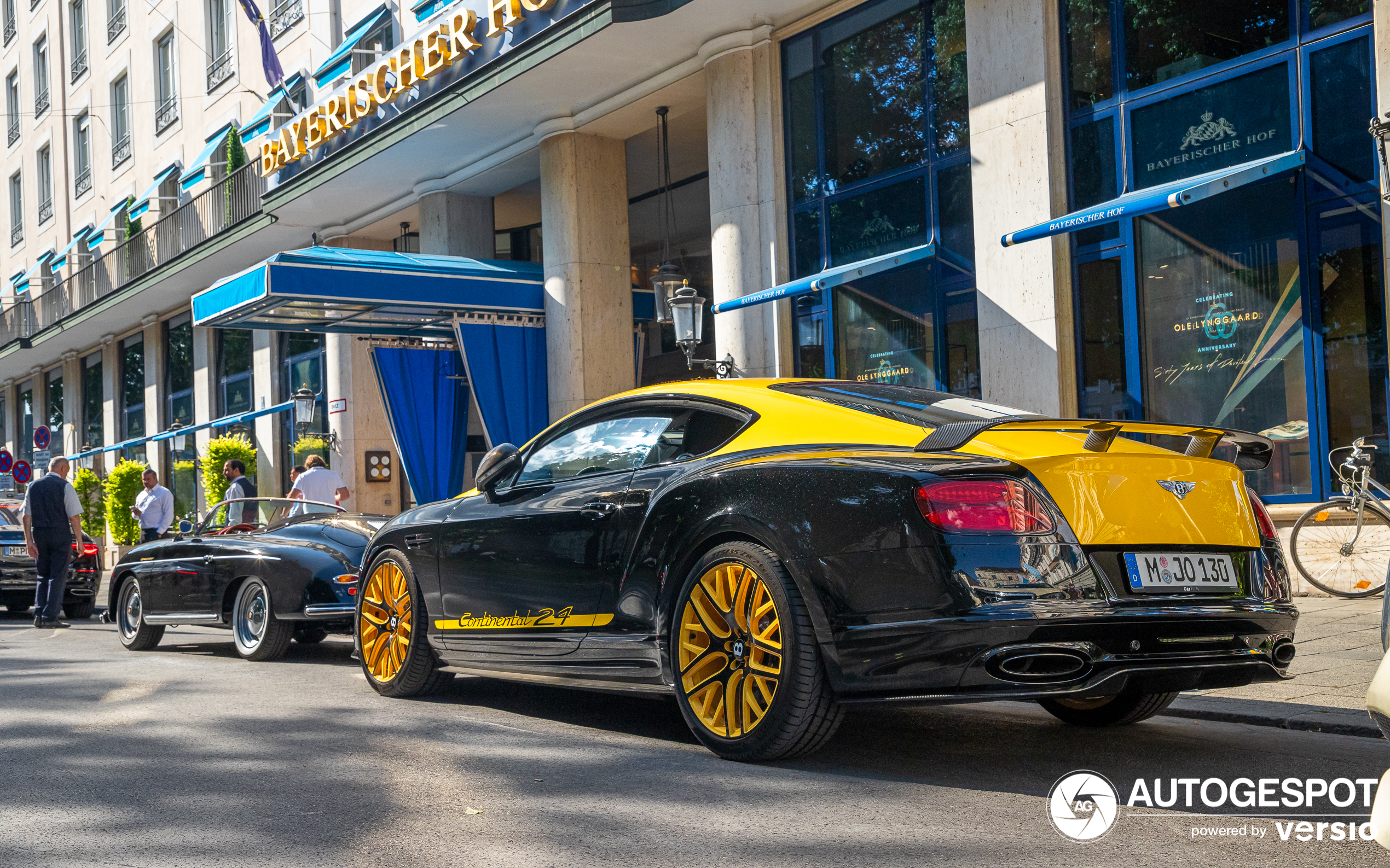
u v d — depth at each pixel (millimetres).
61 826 3414
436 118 13977
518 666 5188
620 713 5410
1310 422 8828
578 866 2990
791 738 4004
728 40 12367
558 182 14320
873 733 4746
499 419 14125
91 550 13234
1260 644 3924
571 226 14227
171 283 21984
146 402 25719
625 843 3193
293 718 5266
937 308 11125
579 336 14156
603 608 4742
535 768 4152
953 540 3670
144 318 25531
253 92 21469
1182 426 3975
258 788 3867
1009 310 10367
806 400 4543
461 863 3035
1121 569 3707
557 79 13141
